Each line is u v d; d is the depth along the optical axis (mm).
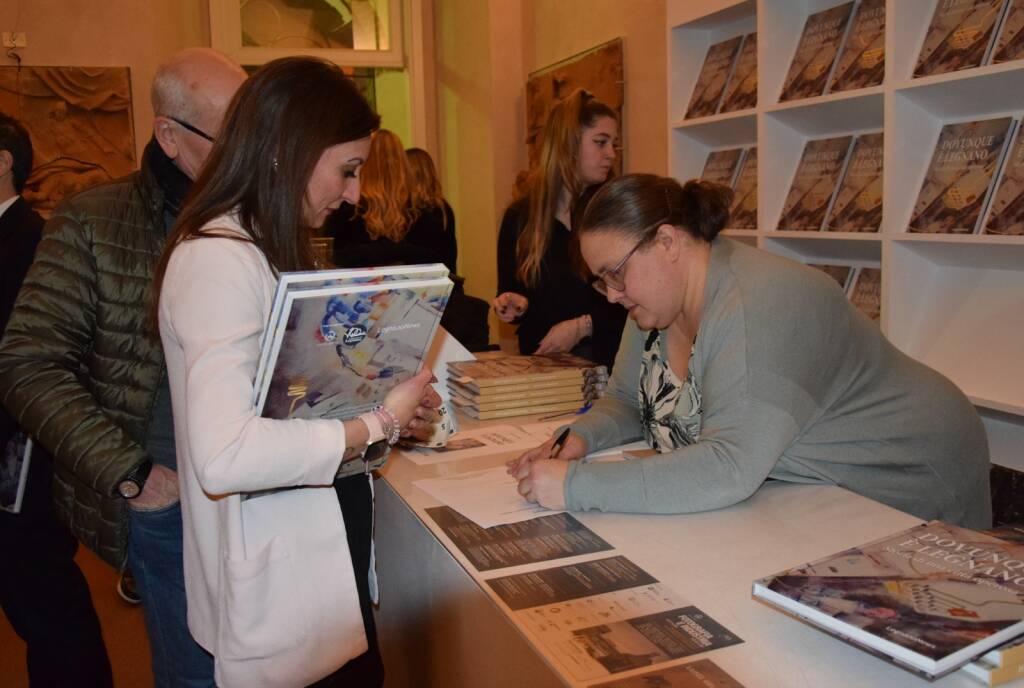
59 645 2041
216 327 1072
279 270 1153
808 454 1505
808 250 2996
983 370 2352
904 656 846
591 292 2738
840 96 2555
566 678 923
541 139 2834
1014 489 2459
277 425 1087
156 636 1575
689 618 1051
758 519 1368
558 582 1168
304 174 1147
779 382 1359
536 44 5082
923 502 1566
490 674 1164
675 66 3373
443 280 1200
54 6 4852
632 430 1800
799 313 1382
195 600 1313
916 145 2453
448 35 5898
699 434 1530
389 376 1244
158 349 1534
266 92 1143
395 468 1704
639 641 999
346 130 1171
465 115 5730
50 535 2016
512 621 1061
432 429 1788
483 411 2059
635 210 1435
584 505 1419
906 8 2367
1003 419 2500
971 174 2336
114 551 1557
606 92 4219
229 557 1166
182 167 1555
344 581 1253
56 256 1494
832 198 2756
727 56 3234
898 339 2529
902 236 2422
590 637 1011
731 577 1167
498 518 1417
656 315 1519
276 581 1197
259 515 1200
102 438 1437
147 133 5074
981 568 995
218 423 1028
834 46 2723
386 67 6211
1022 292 2381
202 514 1232
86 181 4941
